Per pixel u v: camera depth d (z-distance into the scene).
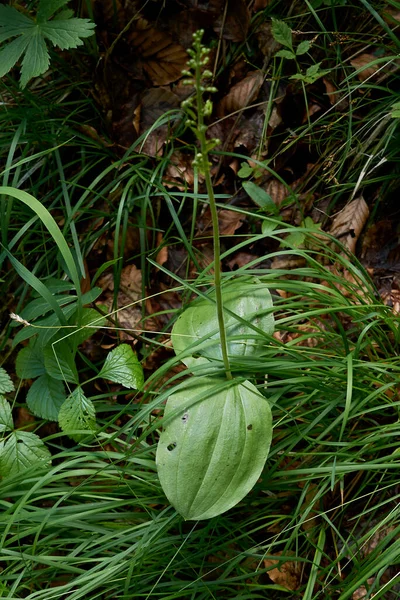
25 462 0.89
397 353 0.96
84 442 0.93
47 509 0.88
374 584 0.81
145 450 0.88
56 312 0.88
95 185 1.07
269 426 0.82
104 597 0.88
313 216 1.07
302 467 0.91
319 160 1.08
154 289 1.05
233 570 0.90
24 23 0.94
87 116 1.10
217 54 1.11
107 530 0.88
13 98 1.09
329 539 0.92
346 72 1.08
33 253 1.06
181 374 0.85
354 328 0.99
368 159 1.02
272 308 0.88
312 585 0.84
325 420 0.92
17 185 1.01
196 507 0.80
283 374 0.88
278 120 1.09
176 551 0.88
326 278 0.92
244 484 0.81
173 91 1.10
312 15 1.10
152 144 1.08
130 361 0.91
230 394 0.82
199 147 1.09
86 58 1.10
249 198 1.08
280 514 0.92
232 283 0.90
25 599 0.83
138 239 1.06
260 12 1.11
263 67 1.10
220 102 1.11
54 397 0.93
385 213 1.05
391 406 0.90
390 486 0.89
